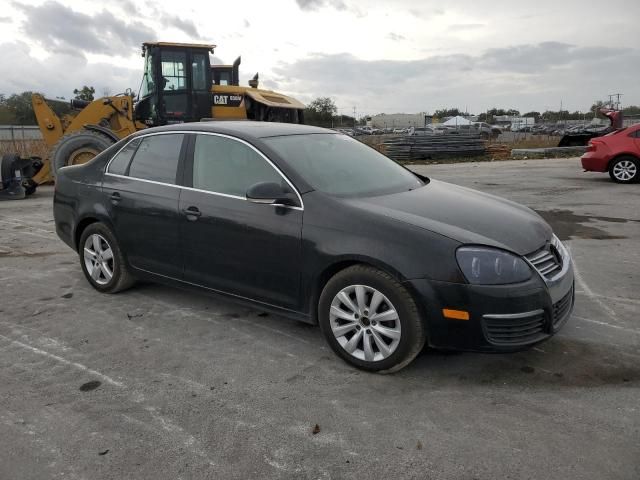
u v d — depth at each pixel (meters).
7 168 11.68
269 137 4.30
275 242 3.87
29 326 4.50
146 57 13.05
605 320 4.45
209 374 3.63
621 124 21.42
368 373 3.61
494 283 3.26
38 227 8.72
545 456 2.71
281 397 3.32
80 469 2.67
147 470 2.66
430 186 4.54
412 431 2.95
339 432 2.95
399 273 3.35
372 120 106.38
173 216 4.47
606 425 2.96
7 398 3.34
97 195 5.11
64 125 13.91
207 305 4.93
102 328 4.44
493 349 3.28
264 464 2.69
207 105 13.02
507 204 4.29
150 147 4.86
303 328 4.39
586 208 9.51
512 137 51.22
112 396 3.36
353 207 3.66
